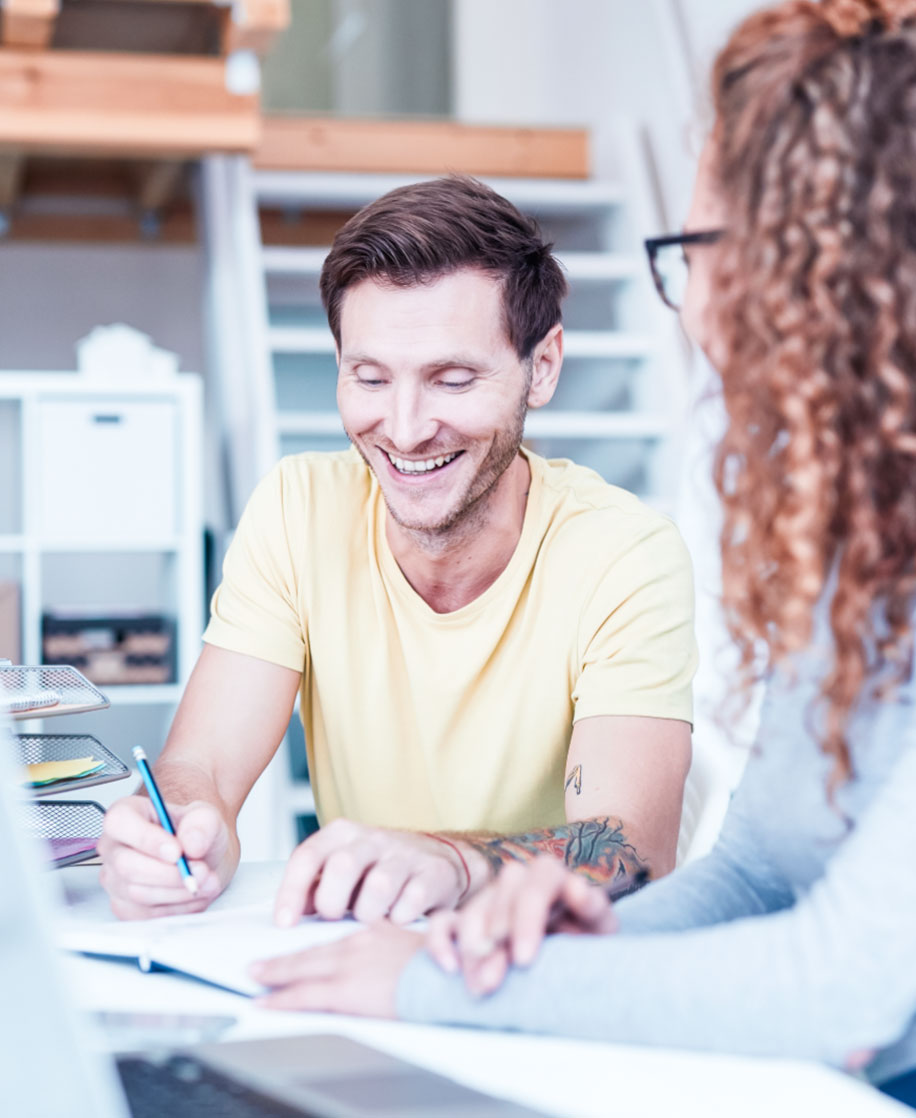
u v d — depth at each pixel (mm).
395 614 1353
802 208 755
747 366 782
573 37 4668
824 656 775
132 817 975
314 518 1401
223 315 3436
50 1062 485
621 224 3938
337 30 5043
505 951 726
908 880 681
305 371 3756
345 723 1368
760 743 855
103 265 3984
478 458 1234
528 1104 585
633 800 1161
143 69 3039
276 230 4082
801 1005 677
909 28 762
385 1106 576
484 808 1337
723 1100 616
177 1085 599
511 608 1314
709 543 2479
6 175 3434
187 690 1359
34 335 3953
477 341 1191
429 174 4039
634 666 1249
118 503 3283
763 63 783
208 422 4035
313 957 771
